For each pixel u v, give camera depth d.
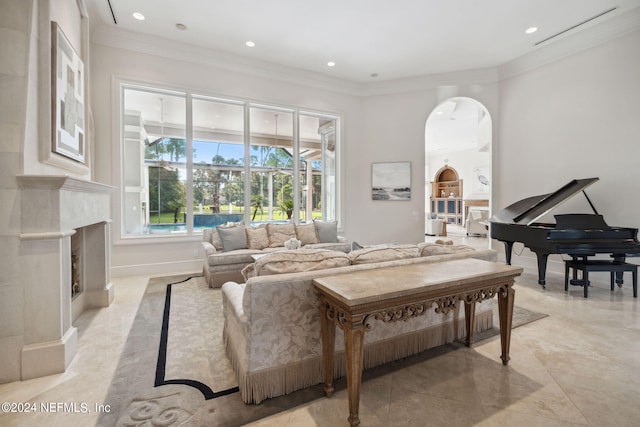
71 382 1.77
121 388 1.71
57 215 1.89
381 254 2.07
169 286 3.80
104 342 2.29
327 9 3.65
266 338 1.57
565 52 4.29
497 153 5.28
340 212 5.98
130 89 4.40
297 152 5.64
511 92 5.04
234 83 4.92
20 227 1.81
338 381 1.76
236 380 1.77
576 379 1.80
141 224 4.70
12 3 1.80
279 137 6.09
